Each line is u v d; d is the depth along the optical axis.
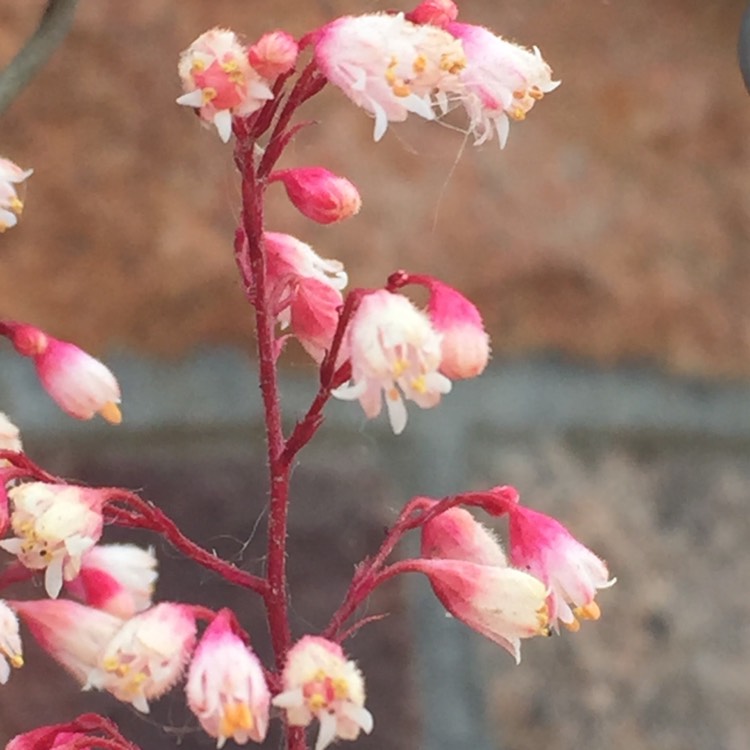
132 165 0.44
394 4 0.45
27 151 0.44
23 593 0.42
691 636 0.45
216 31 0.34
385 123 0.34
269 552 0.35
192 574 0.43
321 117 0.44
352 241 0.44
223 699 0.33
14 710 0.42
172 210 0.44
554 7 0.47
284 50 0.33
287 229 0.44
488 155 0.45
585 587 0.35
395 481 0.44
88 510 0.34
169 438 0.44
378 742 0.43
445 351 0.34
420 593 0.44
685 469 0.46
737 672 0.45
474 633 0.44
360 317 0.34
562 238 0.46
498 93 0.35
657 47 0.47
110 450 0.43
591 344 0.46
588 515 0.45
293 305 0.35
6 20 0.44
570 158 0.46
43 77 0.44
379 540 0.44
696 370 0.47
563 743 0.44
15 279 0.44
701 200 0.47
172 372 0.44
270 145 0.34
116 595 0.36
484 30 0.35
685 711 0.44
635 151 0.47
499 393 0.45
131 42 0.44
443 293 0.34
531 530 0.35
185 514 0.43
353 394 0.34
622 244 0.46
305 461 0.44
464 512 0.36
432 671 0.43
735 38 0.48
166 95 0.44
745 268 0.47
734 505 0.46
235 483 0.44
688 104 0.47
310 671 0.33
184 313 0.44
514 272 0.45
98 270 0.44
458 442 0.44
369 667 0.43
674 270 0.47
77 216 0.44
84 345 0.44
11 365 0.43
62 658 0.35
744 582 0.46
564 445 0.45
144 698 0.34
